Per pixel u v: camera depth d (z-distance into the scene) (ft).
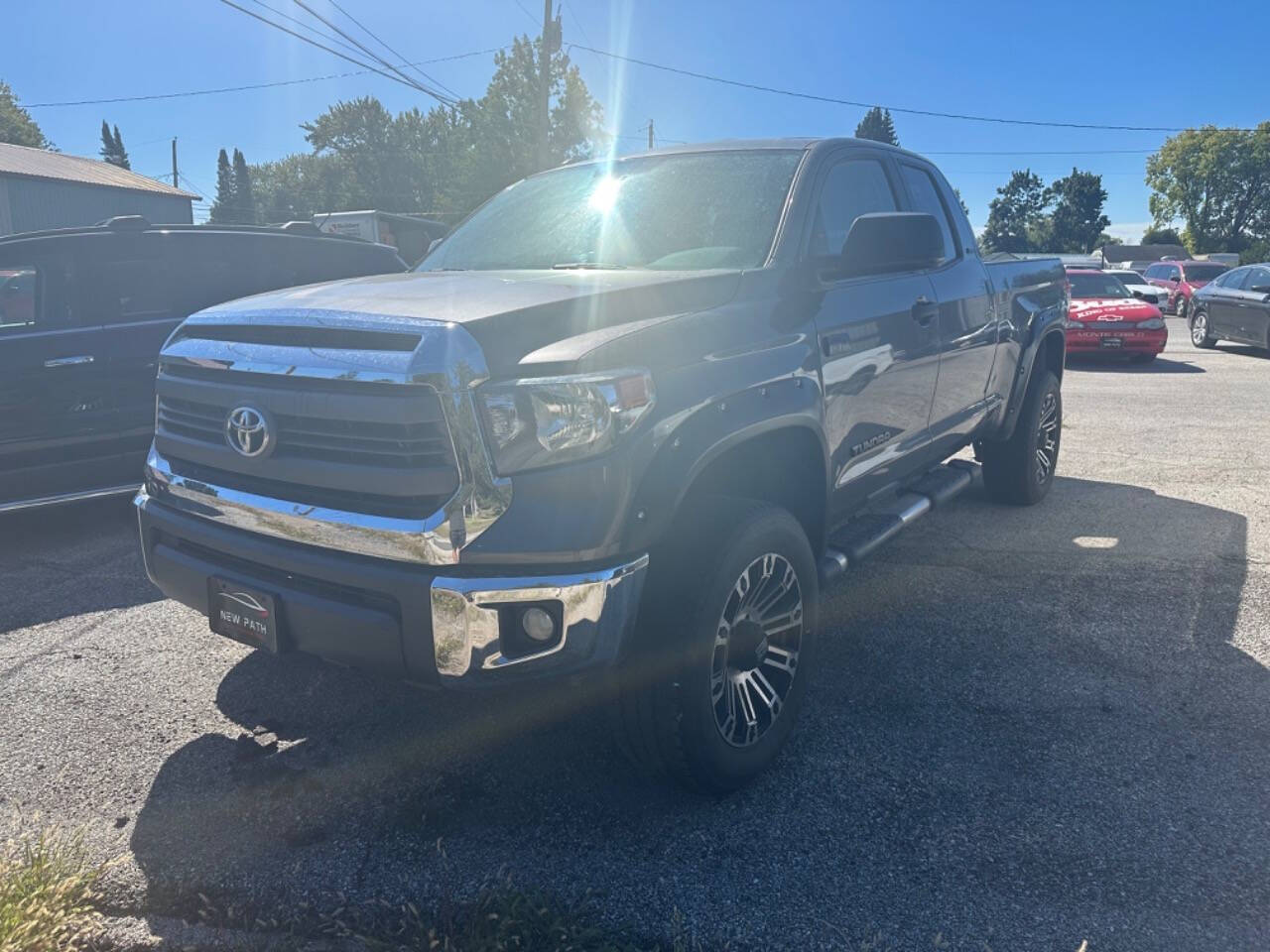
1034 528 19.53
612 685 9.43
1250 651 13.53
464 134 160.45
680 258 11.57
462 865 9.05
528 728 11.66
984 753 10.97
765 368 10.09
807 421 10.68
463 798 10.16
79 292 19.12
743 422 9.67
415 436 8.36
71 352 18.80
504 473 8.25
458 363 8.16
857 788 10.29
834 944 8.00
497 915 8.07
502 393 8.21
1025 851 9.18
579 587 8.32
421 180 274.36
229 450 9.61
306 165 312.09
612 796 10.20
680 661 9.15
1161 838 9.36
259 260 21.93
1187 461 25.68
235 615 9.79
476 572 8.36
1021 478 20.35
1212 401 36.27
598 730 11.60
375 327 8.56
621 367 8.58
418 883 8.80
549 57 98.84
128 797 10.18
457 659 8.40
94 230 19.48
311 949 8.03
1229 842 9.29
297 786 10.38
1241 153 250.37
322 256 23.25
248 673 13.14
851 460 12.27
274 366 9.11
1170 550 17.93
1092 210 377.91
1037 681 12.72
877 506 14.34
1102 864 8.98
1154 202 270.26
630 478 8.52
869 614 15.06
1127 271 106.32
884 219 11.48
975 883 8.74
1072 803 9.95
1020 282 18.62
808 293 11.22
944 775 10.51
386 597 8.63
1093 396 37.81
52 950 7.75
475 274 11.14
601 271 11.12
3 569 17.65
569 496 8.33
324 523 8.90
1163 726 11.51
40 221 97.25
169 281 20.29
